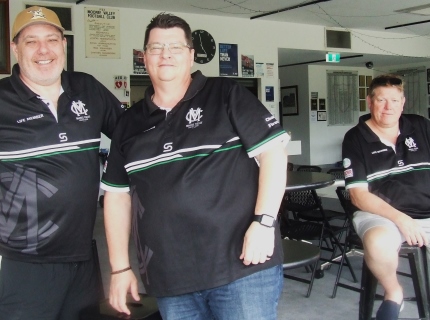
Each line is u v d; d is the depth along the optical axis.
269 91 9.38
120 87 7.81
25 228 1.89
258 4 8.03
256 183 1.53
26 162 1.88
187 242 1.49
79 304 2.04
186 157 1.50
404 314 2.96
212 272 1.46
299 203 3.94
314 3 8.05
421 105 13.52
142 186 1.56
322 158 13.17
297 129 13.22
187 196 1.47
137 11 7.90
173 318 1.57
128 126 1.67
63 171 1.91
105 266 4.04
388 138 2.69
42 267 1.92
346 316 3.04
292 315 3.07
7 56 6.86
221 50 8.80
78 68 7.48
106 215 1.74
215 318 1.55
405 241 2.52
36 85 1.95
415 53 11.70
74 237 1.96
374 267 2.39
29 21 1.90
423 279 2.53
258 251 1.43
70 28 7.38
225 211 1.47
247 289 1.46
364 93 13.94
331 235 3.70
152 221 1.52
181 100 1.56
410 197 2.62
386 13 9.08
